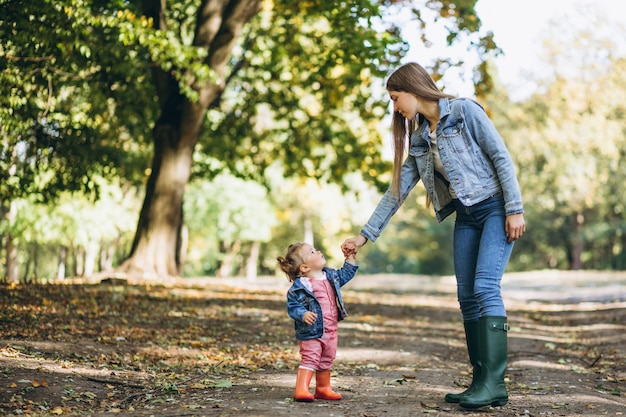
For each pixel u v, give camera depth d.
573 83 40.53
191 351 7.64
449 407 4.80
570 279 31.58
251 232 39.28
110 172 17.70
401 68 5.00
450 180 4.86
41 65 12.29
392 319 12.19
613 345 9.51
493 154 4.79
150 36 12.97
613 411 4.95
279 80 21.42
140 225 16.92
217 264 46.16
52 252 43.16
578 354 8.75
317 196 42.16
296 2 16.16
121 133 20.64
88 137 16.06
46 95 14.82
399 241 61.38
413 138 5.08
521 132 43.53
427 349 8.76
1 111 11.95
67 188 16.59
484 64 17.16
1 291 10.73
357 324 11.05
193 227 39.16
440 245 60.94
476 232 5.02
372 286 25.30
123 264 16.66
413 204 59.44
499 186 4.85
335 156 23.03
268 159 23.44
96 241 32.44
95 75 16.69
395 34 16.94
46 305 9.78
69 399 5.10
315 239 52.72
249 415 4.42
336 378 6.32
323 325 5.03
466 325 5.09
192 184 37.97
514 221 4.75
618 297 18.42
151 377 6.06
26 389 5.17
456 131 4.83
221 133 22.08
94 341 7.52
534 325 12.30
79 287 12.71
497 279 4.81
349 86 19.70
